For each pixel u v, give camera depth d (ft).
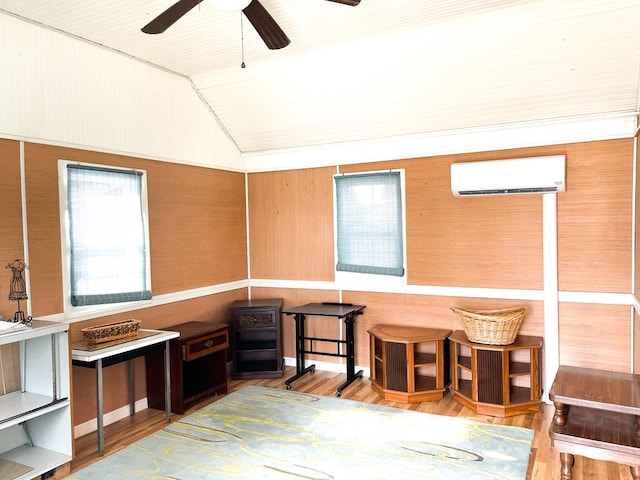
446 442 10.16
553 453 9.66
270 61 12.44
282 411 12.13
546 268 12.39
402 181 14.20
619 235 11.68
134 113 12.25
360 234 14.90
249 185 16.67
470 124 12.94
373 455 9.62
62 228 10.53
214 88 14.03
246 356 16.52
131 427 11.44
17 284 9.46
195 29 10.36
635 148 11.33
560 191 12.00
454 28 10.32
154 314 12.93
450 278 13.67
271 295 16.61
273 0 9.12
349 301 15.30
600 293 11.91
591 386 8.41
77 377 10.92
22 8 9.19
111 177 11.68
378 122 13.74
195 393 12.67
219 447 10.15
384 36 10.87
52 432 9.56
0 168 9.37
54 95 10.31
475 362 11.78
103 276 11.48
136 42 11.07
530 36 10.08
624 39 9.66
